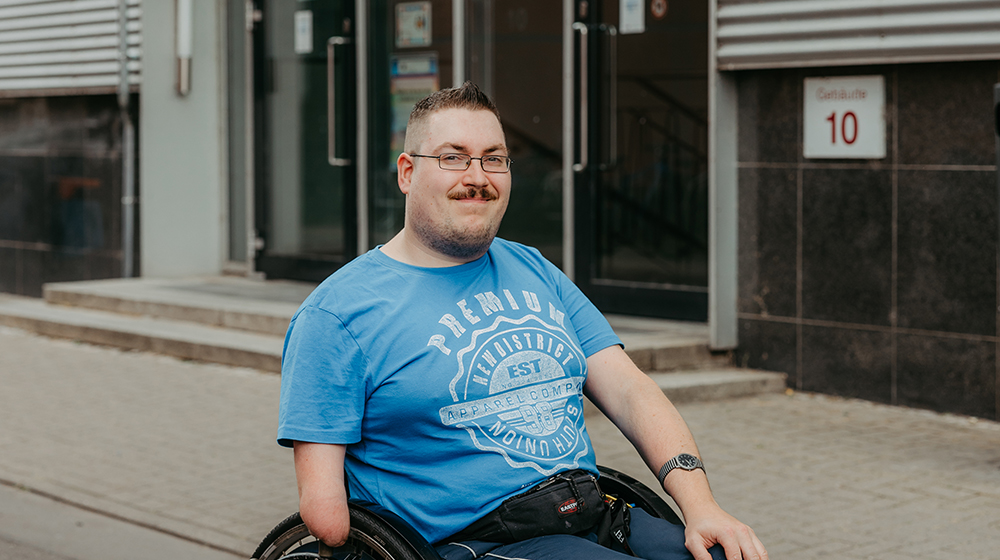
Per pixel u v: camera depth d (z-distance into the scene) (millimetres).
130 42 10992
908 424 6684
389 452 2732
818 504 5215
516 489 2717
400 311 2730
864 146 7051
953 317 6793
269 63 10930
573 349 2879
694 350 7629
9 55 12023
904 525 4922
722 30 7438
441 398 2689
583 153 8625
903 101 6895
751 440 6324
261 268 11125
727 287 7660
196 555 4848
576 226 8758
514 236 9227
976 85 6617
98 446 6539
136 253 11258
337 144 10398
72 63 11414
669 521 2850
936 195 6809
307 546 2908
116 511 5391
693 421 6754
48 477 5957
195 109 11336
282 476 5922
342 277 2785
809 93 7258
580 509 2719
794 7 7125
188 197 11352
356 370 2686
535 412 2773
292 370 2691
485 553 2658
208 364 8727
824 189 7262
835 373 7316
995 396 6660
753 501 5266
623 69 8484
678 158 8281
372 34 10023
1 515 5422
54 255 11961
